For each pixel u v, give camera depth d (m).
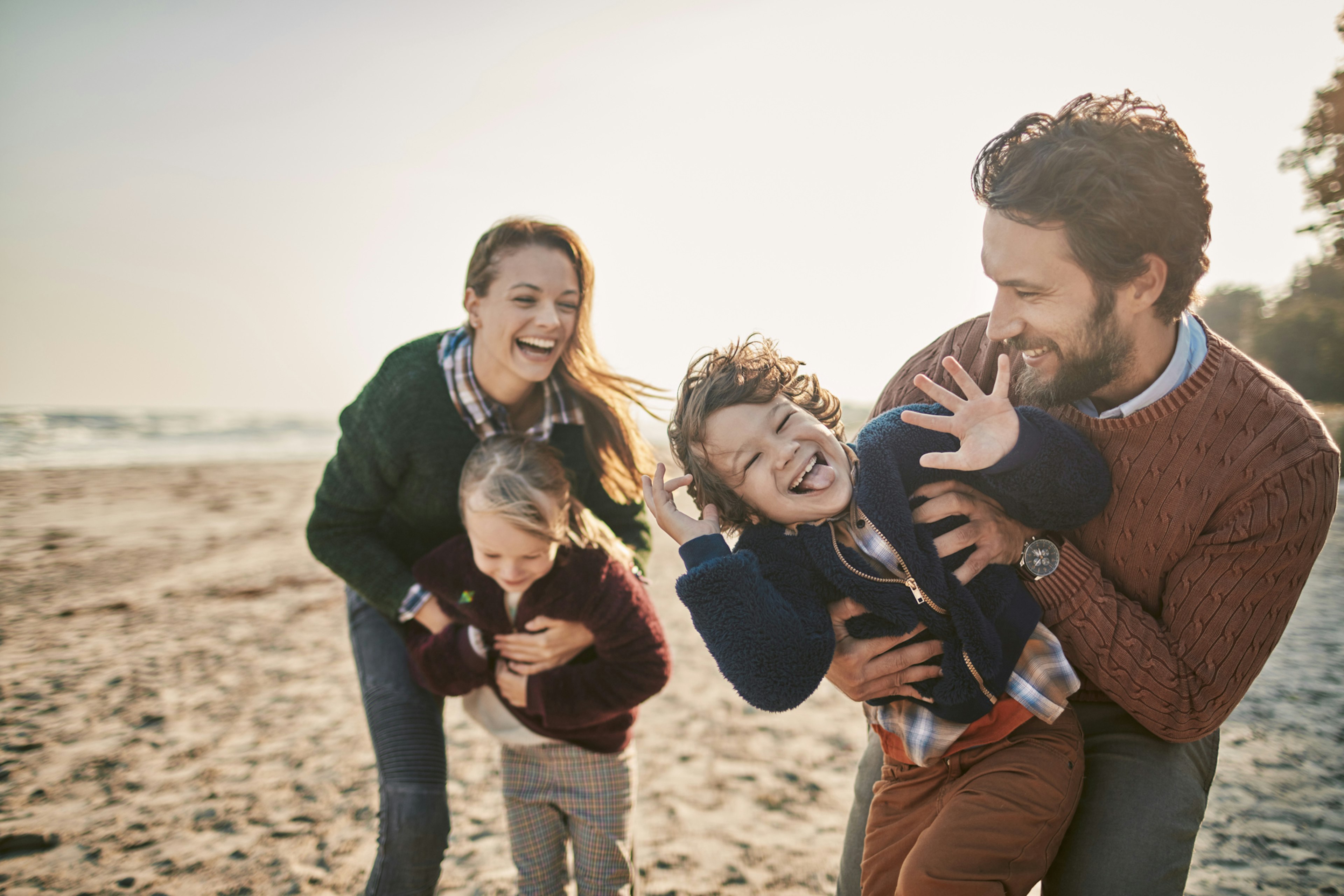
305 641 6.74
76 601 8.02
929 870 1.70
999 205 1.66
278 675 5.90
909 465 1.93
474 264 2.46
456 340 2.54
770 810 3.83
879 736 2.02
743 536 2.04
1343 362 30.81
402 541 2.68
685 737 4.74
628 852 2.48
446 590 2.44
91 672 5.96
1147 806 1.79
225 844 3.60
